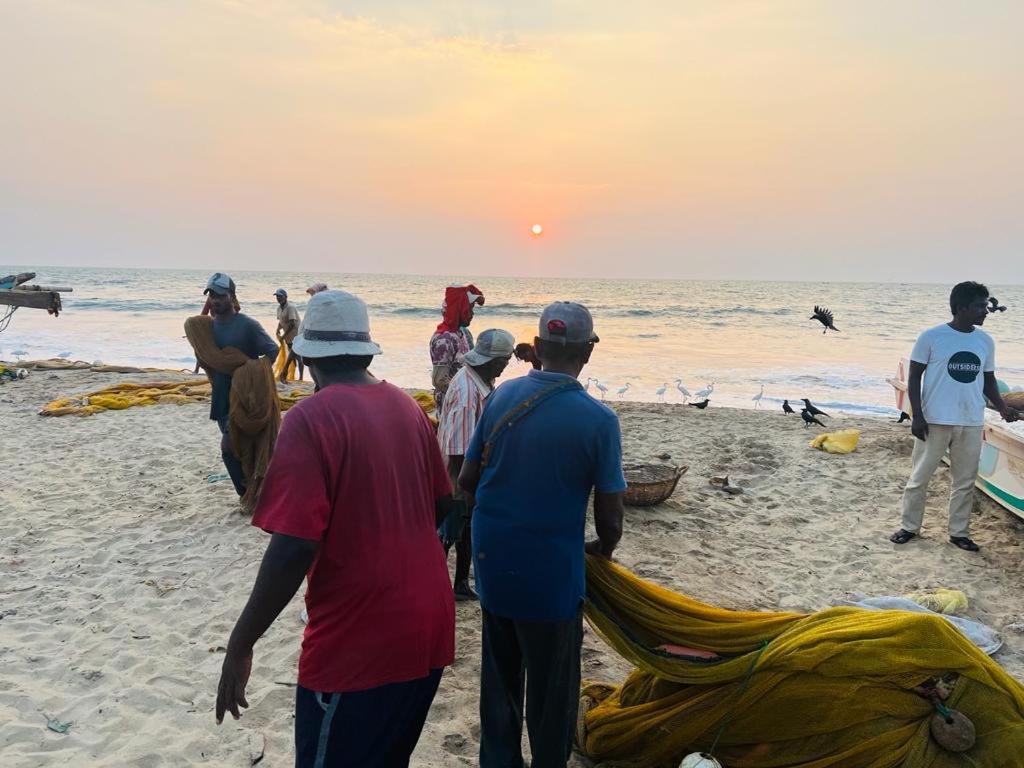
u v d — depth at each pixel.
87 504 6.91
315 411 2.07
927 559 6.01
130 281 89.69
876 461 8.91
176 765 3.20
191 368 20.39
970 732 2.56
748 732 2.77
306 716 2.10
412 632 2.10
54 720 3.52
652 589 3.03
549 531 2.59
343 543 2.05
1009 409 6.29
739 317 49.28
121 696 3.74
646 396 18.72
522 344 4.98
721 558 5.97
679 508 7.16
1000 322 48.03
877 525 6.84
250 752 3.28
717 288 116.44
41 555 5.65
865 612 2.91
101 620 4.60
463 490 2.96
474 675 4.00
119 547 5.84
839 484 8.05
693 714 2.84
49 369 15.15
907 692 2.67
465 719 3.57
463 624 4.58
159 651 4.22
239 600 4.93
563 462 2.58
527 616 2.61
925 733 2.63
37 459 8.48
